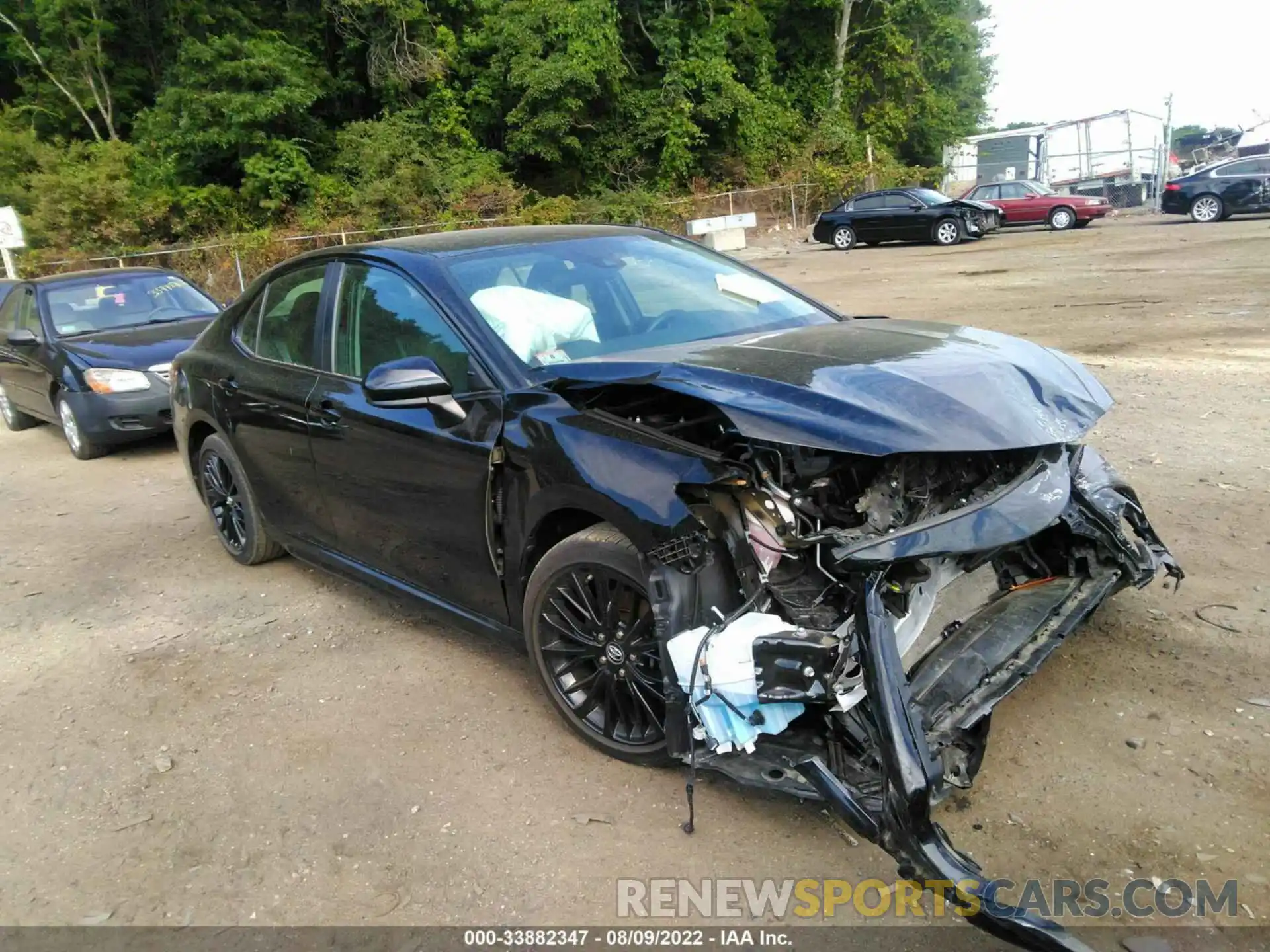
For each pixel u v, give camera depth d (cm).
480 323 339
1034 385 295
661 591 265
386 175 2900
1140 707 312
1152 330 955
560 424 299
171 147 2786
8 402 949
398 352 365
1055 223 2405
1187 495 496
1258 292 1131
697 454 269
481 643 405
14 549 580
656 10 3403
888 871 255
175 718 363
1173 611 372
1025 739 300
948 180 3997
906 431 250
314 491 414
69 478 751
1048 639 291
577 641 308
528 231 419
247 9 2969
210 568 521
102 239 2614
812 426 254
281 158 2761
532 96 2964
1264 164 2191
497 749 324
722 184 3312
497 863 269
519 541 315
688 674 256
